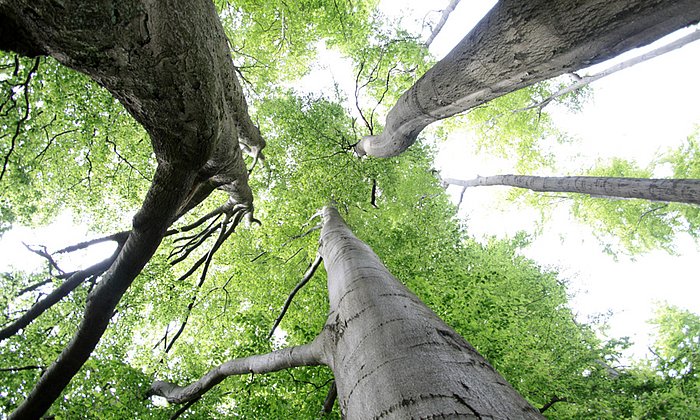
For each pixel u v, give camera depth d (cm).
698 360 783
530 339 672
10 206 727
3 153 668
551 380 611
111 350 629
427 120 402
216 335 941
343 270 335
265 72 1169
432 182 1055
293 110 999
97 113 721
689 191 767
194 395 536
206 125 275
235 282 1077
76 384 546
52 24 179
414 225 939
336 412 600
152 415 548
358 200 955
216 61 269
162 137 276
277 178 1030
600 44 196
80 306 691
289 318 916
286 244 1010
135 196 918
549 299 884
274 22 1105
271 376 620
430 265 860
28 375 541
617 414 626
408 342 180
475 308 633
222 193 1192
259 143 724
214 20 292
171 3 201
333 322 265
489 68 250
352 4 1087
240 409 617
